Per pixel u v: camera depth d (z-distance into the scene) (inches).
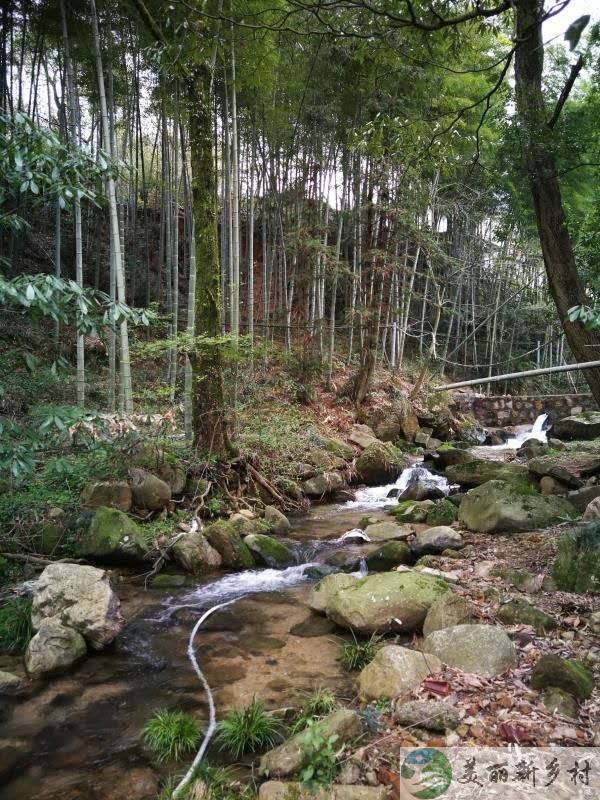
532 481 305.4
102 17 384.8
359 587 172.4
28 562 205.8
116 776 105.8
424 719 108.0
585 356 226.8
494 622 152.1
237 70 376.2
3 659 151.5
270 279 609.0
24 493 231.5
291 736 112.8
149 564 226.2
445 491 343.0
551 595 166.2
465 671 125.7
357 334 653.9
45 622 153.7
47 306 125.0
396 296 579.2
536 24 111.0
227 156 466.6
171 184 548.7
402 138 195.6
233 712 123.1
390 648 132.8
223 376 328.8
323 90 472.4
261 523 279.6
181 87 380.2
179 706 129.5
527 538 222.4
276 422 396.8
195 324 298.2
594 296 273.9
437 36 166.1
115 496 247.4
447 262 524.7
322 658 152.3
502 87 214.7
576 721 104.0
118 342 362.0
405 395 567.8
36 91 492.1
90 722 123.4
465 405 672.4
